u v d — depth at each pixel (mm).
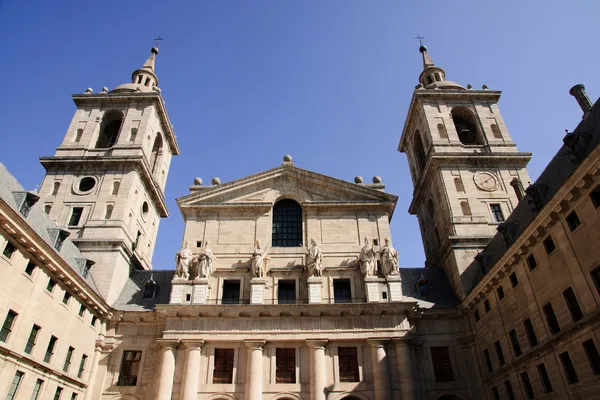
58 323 30062
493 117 50969
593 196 22562
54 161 45281
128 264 42531
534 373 27859
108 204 43312
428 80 59719
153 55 61562
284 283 38406
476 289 34719
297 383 33250
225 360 34312
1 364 24312
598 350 22250
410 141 58312
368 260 37938
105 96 51281
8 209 23688
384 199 42531
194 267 38156
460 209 43000
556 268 25609
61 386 30469
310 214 41844
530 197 31797
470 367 35469
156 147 55906
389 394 32375
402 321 35125
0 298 24281
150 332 36344
